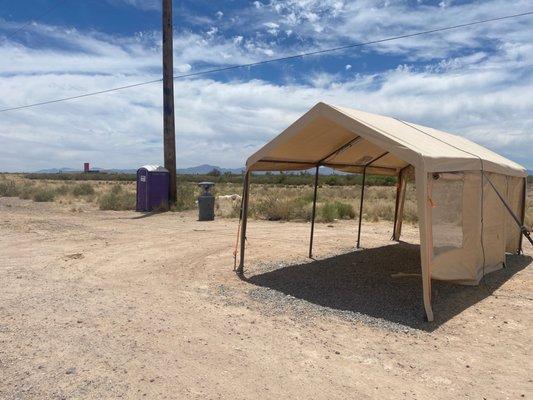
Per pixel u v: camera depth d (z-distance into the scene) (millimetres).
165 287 8805
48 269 10094
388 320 7086
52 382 4738
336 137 9766
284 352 5715
